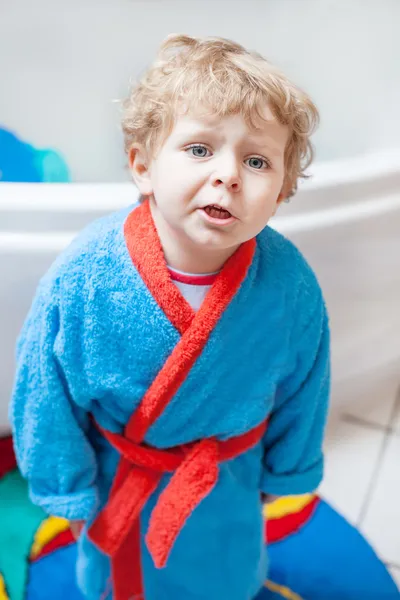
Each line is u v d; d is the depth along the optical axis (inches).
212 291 22.6
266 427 29.0
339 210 38.0
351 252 40.2
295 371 26.7
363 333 46.9
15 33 56.4
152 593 30.0
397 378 51.6
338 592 37.9
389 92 47.8
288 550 39.8
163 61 22.1
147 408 24.0
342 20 50.5
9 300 35.9
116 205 32.7
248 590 31.9
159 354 23.0
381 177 38.4
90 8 56.3
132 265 22.3
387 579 38.7
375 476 44.8
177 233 21.6
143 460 25.8
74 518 26.3
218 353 23.3
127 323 22.5
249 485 28.7
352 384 48.8
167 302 22.2
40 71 57.9
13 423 26.2
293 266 24.7
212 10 56.2
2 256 33.6
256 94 19.8
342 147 51.9
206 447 25.6
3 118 58.2
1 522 40.1
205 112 19.7
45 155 57.8
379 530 41.5
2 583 36.9
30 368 24.5
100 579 30.3
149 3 56.3
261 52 56.6
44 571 37.7
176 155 20.3
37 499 26.9
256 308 23.7
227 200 19.7
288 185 23.6
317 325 25.7
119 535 26.6
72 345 23.2
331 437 47.5
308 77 53.8
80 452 25.9
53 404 24.5
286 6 53.9
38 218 32.9
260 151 20.3
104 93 58.7
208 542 28.9
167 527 25.5
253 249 23.5
